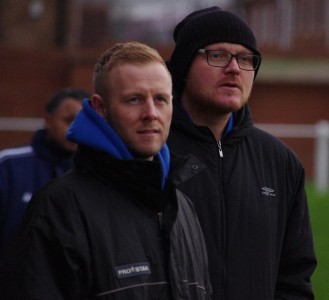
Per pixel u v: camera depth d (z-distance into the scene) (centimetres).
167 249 1070
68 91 1811
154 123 1077
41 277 1009
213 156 1310
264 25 12838
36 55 7138
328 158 6128
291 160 1362
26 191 1719
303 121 7594
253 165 1330
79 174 1070
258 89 7544
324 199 4672
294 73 7519
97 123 1074
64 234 1022
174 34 1422
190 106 1348
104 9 11181
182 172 1114
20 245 1030
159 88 1080
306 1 11644
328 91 7594
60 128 1758
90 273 1027
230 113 1334
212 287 1254
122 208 1062
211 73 1309
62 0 8769
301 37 11756
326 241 3519
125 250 1042
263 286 1282
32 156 1752
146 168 1059
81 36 10962
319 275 2938
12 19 8731
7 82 7125
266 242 1294
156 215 1080
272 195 1323
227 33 1308
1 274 1038
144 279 1044
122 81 1076
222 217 1283
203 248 1151
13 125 6228
